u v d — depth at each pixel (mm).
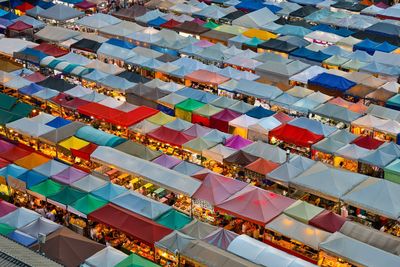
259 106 41562
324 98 43062
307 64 50250
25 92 43438
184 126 38562
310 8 66562
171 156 35031
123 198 30250
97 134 36969
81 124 38375
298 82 47375
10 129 38500
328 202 32906
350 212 32094
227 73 47500
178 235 26812
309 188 32000
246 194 30516
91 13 68625
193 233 27609
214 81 46219
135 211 29344
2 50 52125
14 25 58250
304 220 28812
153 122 39188
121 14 63969
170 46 54500
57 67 48094
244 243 26625
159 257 27109
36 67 50250
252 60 50562
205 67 49062
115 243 29172
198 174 32844
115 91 45375
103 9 69938
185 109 41062
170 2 67875
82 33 56719
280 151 35000
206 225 28219
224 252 25734
